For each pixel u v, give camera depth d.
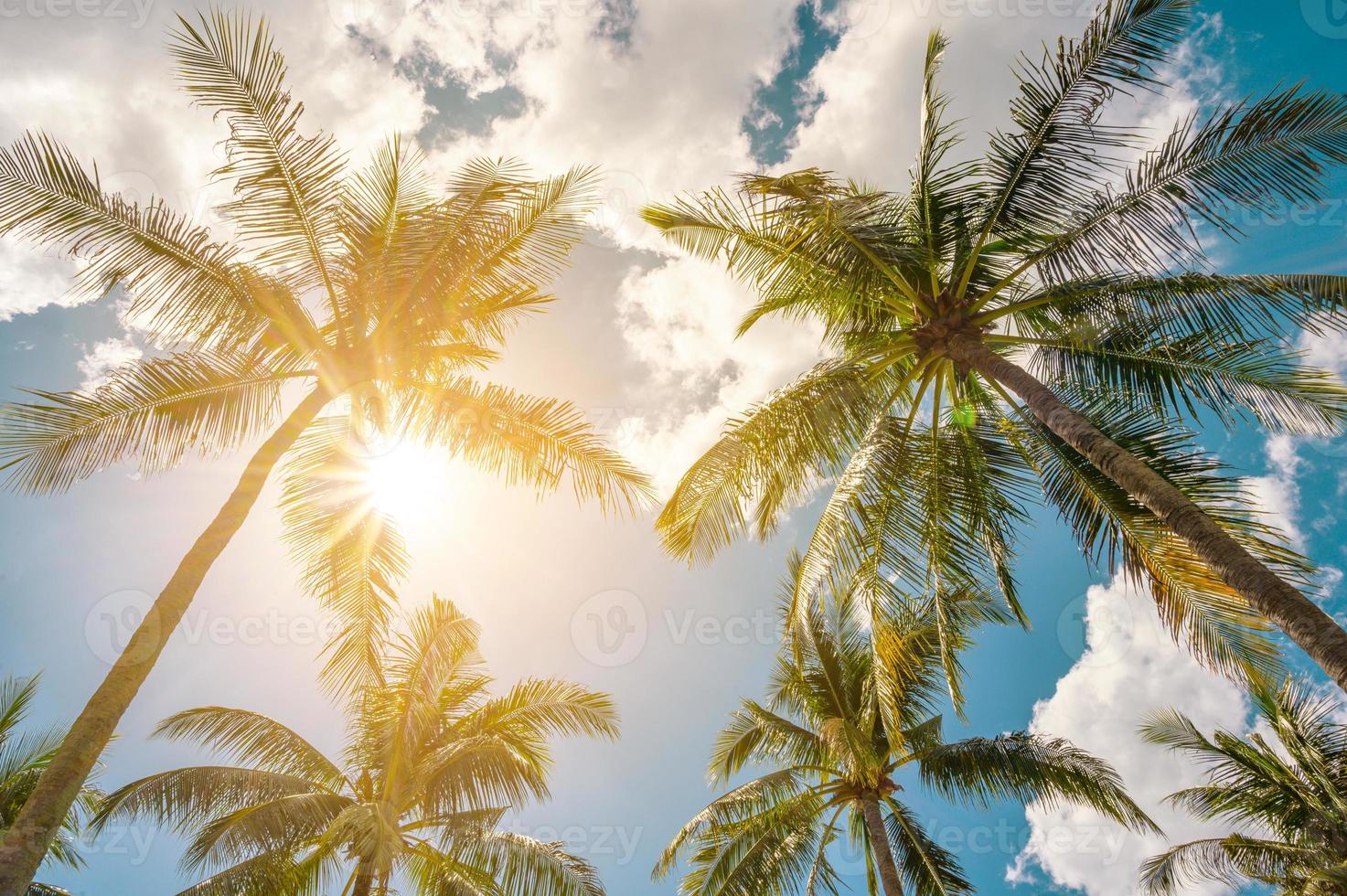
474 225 9.04
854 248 9.12
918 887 15.11
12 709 12.80
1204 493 8.57
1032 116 8.73
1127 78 8.27
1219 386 8.78
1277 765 15.88
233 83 8.00
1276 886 15.74
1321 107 7.61
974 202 9.62
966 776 13.93
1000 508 10.64
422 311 8.81
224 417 8.27
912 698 15.27
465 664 14.30
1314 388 8.23
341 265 8.66
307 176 8.30
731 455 9.99
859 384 9.95
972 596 11.36
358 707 12.72
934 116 9.41
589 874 12.13
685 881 14.66
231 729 12.52
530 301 9.59
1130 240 8.48
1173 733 17.06
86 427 7.59
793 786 15.05
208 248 8.07
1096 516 9.72
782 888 14.25
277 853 10.57
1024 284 9.90
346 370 8.45
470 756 12.23
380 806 10.95
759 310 11.11
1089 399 9.73
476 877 11.77
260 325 8.39
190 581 6.12
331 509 9.55
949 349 9.38
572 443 9.62
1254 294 8.09
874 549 10.25
